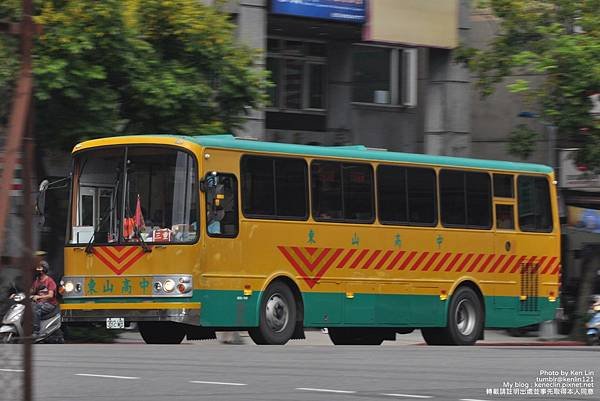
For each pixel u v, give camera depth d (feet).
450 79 162.09
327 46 167.84
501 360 75.10
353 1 148.15
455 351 86.69
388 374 62.75
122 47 110.52
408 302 109.70
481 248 116.47
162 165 95.50
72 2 107.86
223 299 95.14
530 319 120.78
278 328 99.30
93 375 59.72
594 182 162.09
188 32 117.29
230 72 121.19
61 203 116.67
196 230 93.71
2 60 94.73
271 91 161.68
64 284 99.40
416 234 110.73
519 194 120.67
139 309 94.94
